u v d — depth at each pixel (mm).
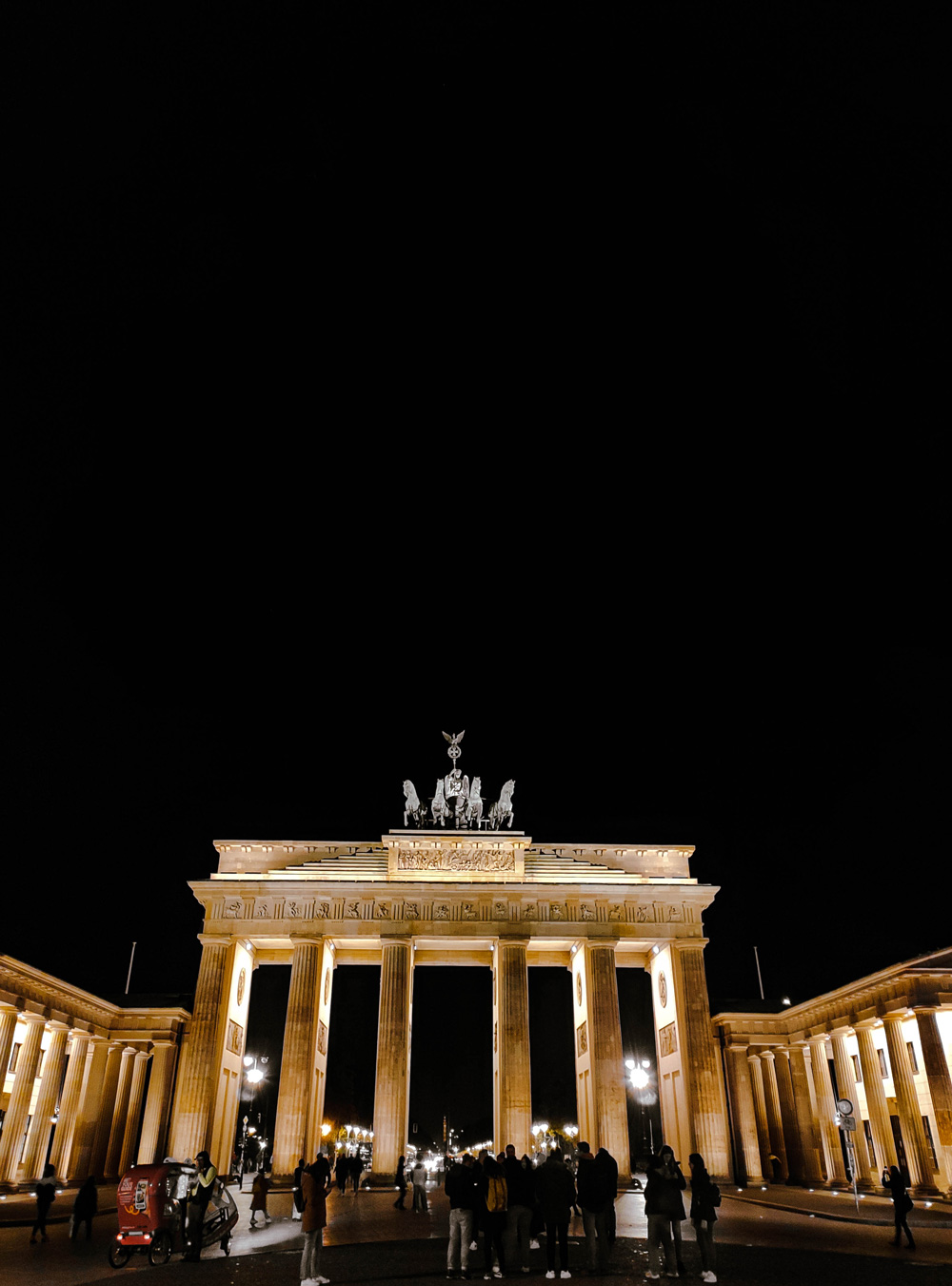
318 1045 85312
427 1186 82875
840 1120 50875
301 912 86938
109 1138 84375
